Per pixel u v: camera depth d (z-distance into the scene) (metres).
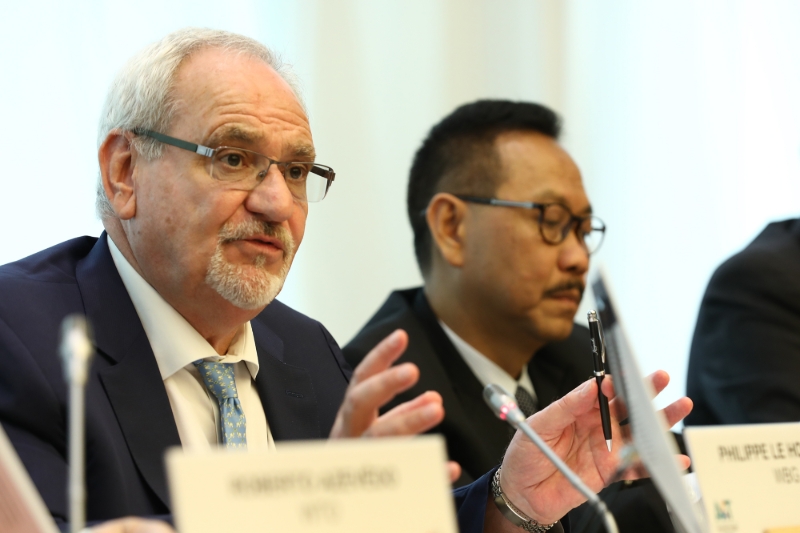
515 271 8.02
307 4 10.13
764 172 12.23
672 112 12.06
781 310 8.08
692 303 11.85
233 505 2.60
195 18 9.38
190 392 5.41
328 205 10.18
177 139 5.35
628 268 11.75
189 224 5.30
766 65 12.35
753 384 7.91
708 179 12.08
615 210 11.78
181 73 5.46
